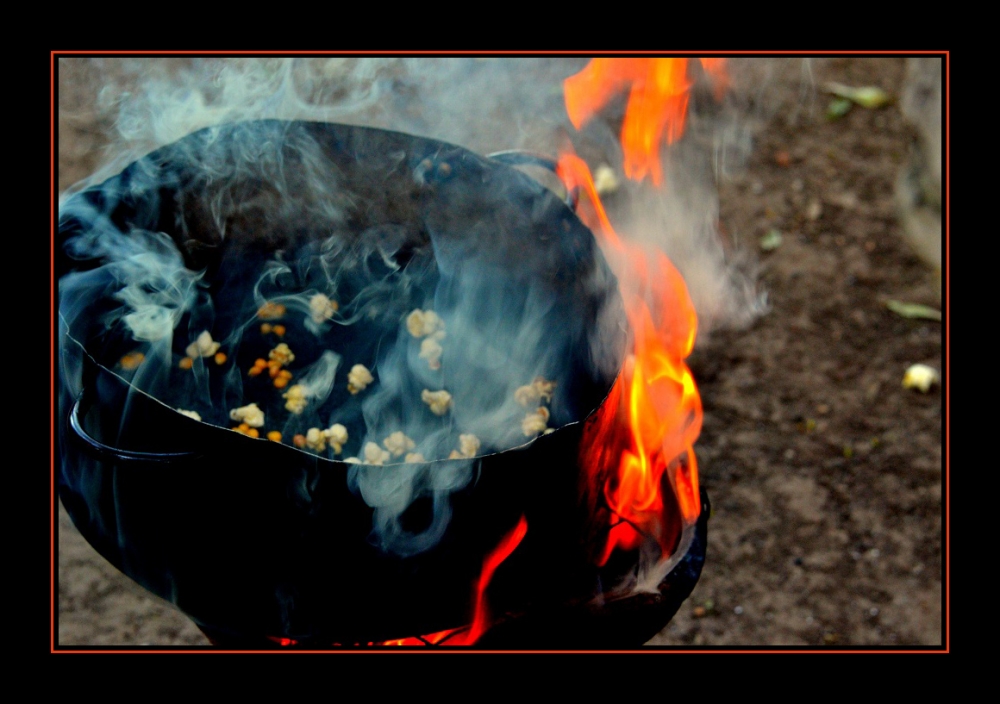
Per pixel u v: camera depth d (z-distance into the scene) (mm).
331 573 1556
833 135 4160
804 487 3035
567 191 2141
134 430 1508
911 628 2723
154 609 2646
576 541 1679
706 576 2830
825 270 3627
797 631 2719
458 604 1647
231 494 1469
